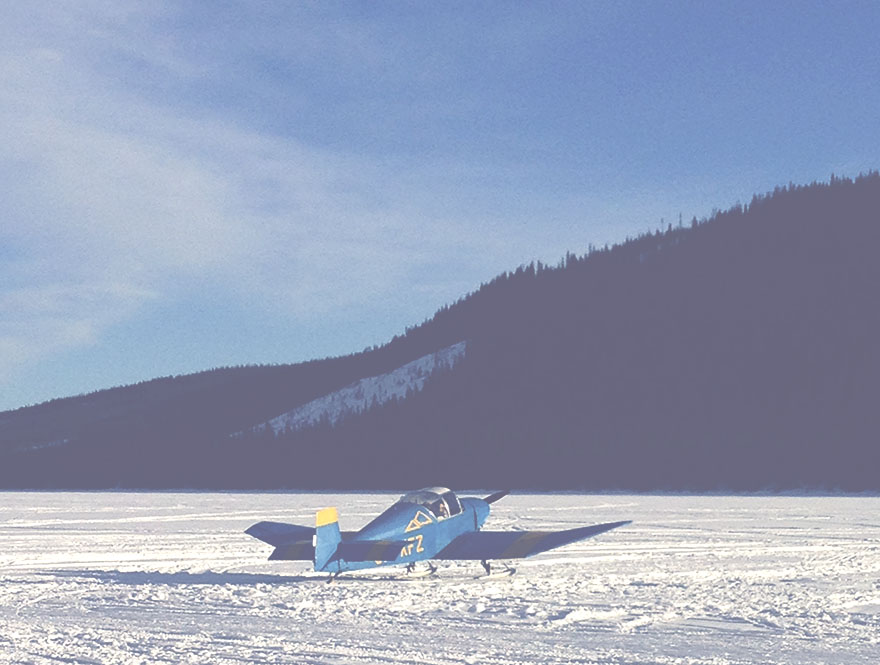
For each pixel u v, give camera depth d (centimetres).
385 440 16400
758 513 4506
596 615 1302
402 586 1648
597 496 8875
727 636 1141
